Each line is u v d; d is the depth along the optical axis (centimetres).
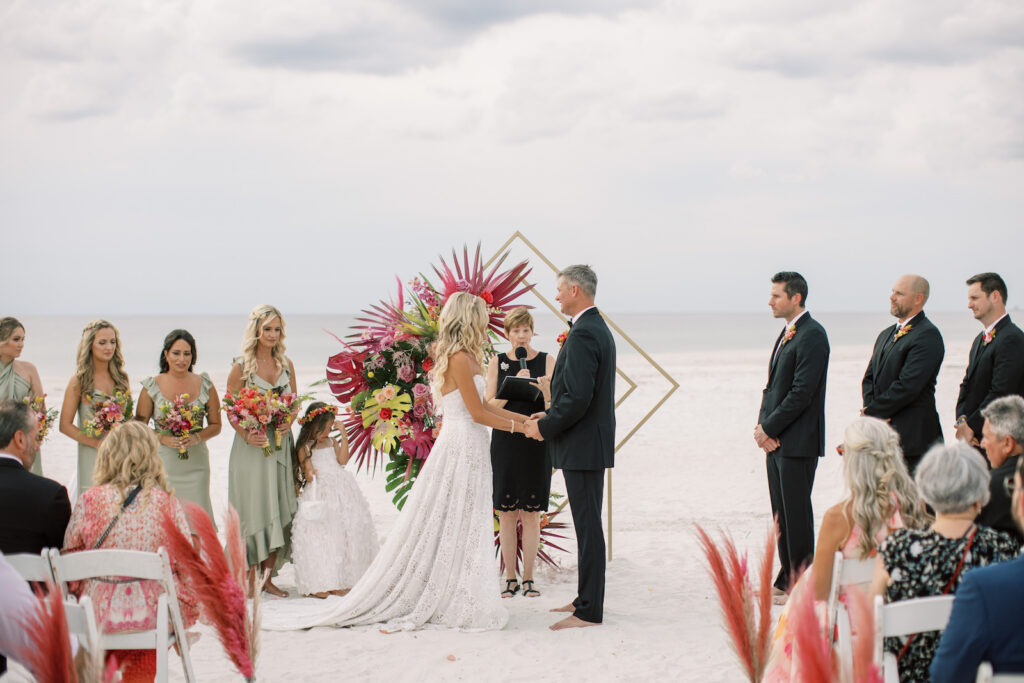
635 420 1748
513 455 596
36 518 347
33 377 628
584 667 456
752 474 1143
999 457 366
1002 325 576
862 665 188
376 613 533
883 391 589
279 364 619
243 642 221
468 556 531
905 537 286
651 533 811
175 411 580
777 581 585
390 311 640
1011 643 216
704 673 446
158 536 360
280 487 602
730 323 9694
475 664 461
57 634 185
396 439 639
